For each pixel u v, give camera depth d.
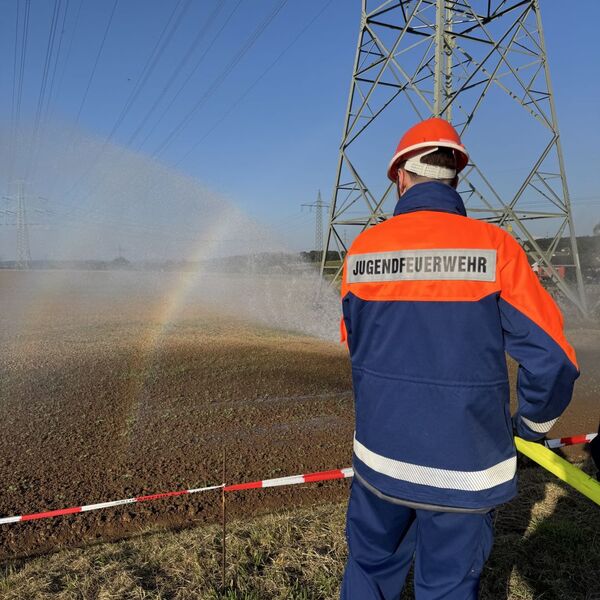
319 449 4.85
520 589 2.82
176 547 3.19
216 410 5.92
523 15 14.71
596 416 5.96
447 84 15.38
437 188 1.92
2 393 6.61
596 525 3.40
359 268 1.97
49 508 3.82
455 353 1.73
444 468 1.73
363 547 2.00
